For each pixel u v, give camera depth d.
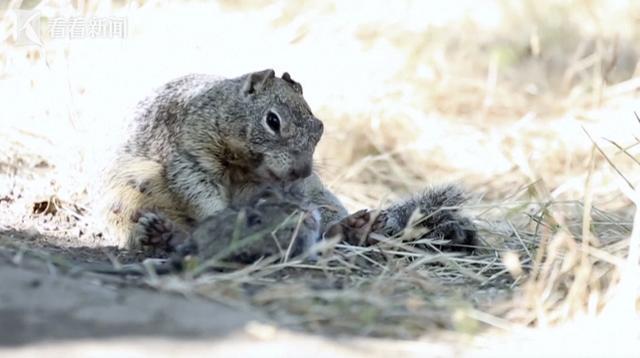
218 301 8.77
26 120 14.68
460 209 11.66
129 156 11.38
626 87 18.62
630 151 16.02
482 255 11.55
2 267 8.98
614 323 8.98
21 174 14.05
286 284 9.53
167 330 7.71
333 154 17.19
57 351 7.18
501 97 19.70
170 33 16.95
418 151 17.34
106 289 8.67
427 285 9.93
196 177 11.18
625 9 23.78
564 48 22.92
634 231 9.77
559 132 17.41
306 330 8.29
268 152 11.20
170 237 10.73
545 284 10.17
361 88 18.48
